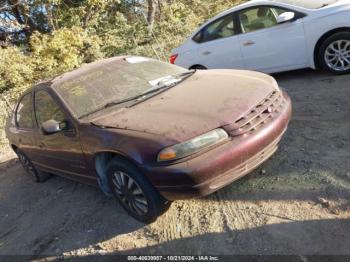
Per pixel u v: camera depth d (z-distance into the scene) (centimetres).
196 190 339
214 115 361
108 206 463
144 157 349
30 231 473
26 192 610
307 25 658
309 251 302
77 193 534
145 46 1501
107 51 1523
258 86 411
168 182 343
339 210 337
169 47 1455
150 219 391
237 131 354
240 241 335
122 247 378
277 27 694
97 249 388
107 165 402
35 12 1527
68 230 441
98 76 490
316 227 324
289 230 330
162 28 1572
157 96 436
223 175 345
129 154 358
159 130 358
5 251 445
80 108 447
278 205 366
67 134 445
